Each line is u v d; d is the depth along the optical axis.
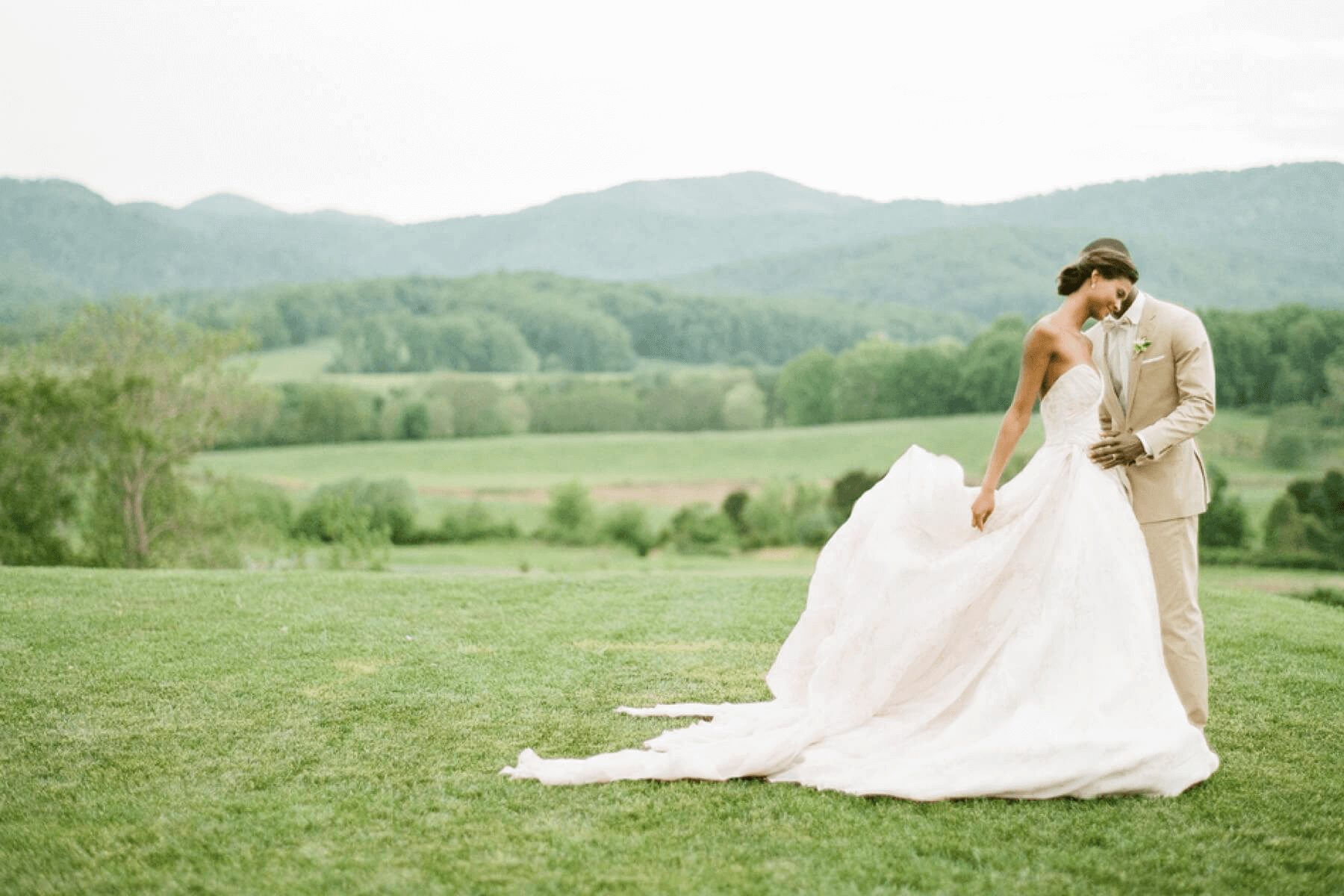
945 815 3.56
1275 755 4.26
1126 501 4.23
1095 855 3.24
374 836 3.37
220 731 4.50
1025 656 3.97
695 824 3.47
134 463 31.47
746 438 86.00
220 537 33.16
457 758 4.16
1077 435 4.27
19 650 5.96
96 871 3.12
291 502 55.75
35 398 30.34
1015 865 3.16
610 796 3.74
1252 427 62.97
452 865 3.14
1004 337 84.44
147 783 3.88
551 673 5.62
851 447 82.06
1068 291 4.45
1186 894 2.98
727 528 70.31
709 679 5.51
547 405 90.75
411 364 103.38
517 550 69.31
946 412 86.62
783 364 116.94
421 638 6.47
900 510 4.36
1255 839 3.37
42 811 3.60
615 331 112.31
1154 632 4.00
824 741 4.07
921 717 4.08
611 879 3.05
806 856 3.22
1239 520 55.25
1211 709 4.98
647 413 91.56
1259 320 66.50
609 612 7.52
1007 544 4.09
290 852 3.25
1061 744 3.74
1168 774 3.75
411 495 69.62
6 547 30.53
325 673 5.54
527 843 3.32
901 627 4.12
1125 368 4.56
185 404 32.16
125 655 5.88
